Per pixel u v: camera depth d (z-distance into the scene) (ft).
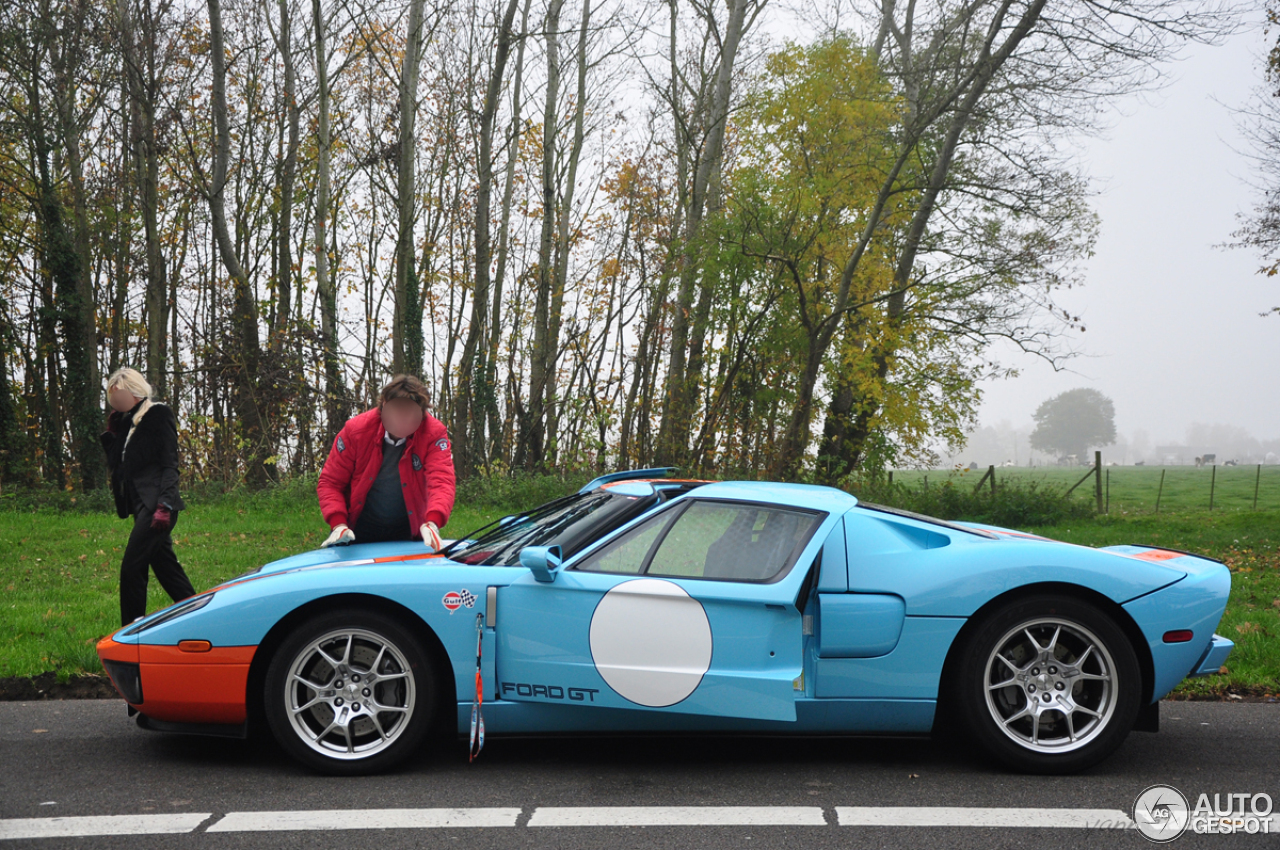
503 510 54.49
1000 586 13.03
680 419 76.38
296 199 90.58
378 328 97.50
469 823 10.75
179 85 75.41
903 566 13.20
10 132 63.52
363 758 12.47
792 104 62.75
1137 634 13.30
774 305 71.61
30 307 75.41
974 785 12.51
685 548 13.03
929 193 65.16
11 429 67.36
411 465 17.07
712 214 71.00
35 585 27.55
